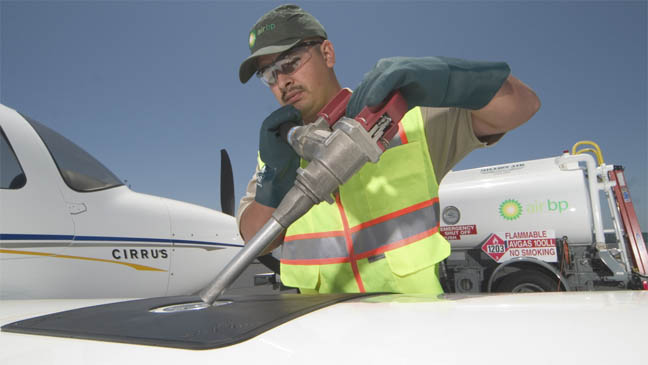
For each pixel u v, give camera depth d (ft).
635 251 13.64
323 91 3.59
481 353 0.82
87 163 7.23
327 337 1.05
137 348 1.10
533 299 1.43
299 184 1.85
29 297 5.70
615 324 0.96
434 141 3.68
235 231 10.16
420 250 3.26
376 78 2.10
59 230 6.16
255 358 0.94
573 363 0.73
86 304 2.52
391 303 1.59
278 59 3.47
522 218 14.78
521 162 15.64
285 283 3.88
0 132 5.85
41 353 1.14
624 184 14.20
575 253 14.43
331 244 3.59
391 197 3.43
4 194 5.59
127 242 7.30
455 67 2.29
